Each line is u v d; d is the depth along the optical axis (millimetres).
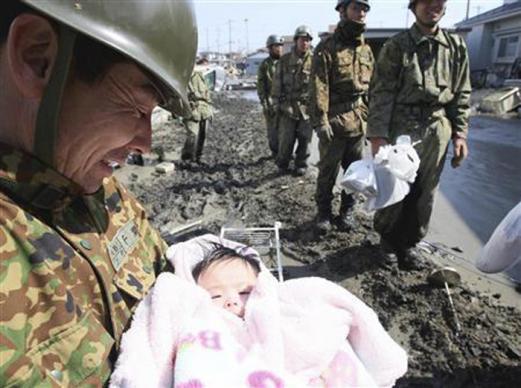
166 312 1068
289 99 7301
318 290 1390
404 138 3336
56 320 779
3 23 717
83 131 822
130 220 1168
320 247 4602
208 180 7320
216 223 5371
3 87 781
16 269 735
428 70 3387
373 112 3598
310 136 7344
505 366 2791
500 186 6852
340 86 4504
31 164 817
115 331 948
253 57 50031
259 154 9508
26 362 706
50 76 733
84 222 958
